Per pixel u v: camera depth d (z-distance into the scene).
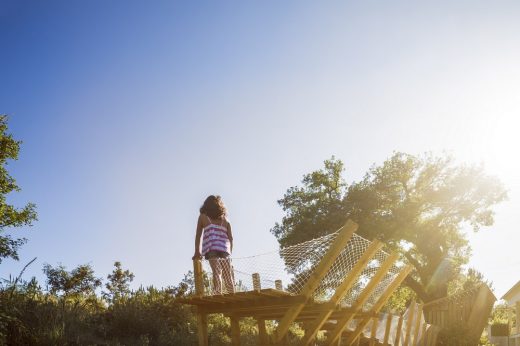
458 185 31.78
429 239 31.20
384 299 10.05
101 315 11.55
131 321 11.15
